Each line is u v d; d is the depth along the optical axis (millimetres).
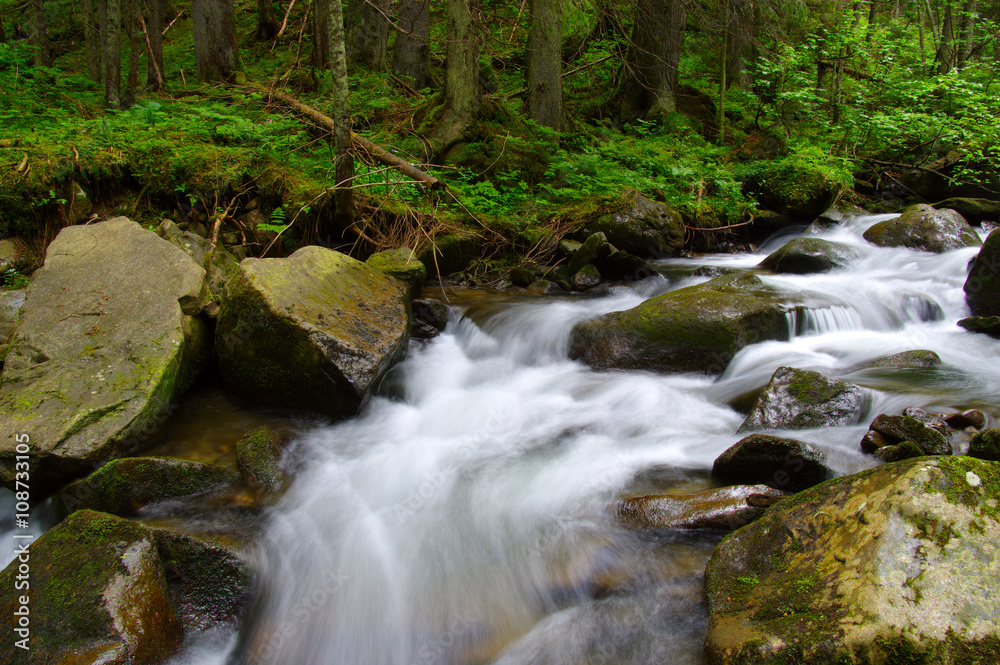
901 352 5059
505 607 3244
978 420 3721
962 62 14961
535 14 10891
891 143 12273
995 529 2396
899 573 2340
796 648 2301
